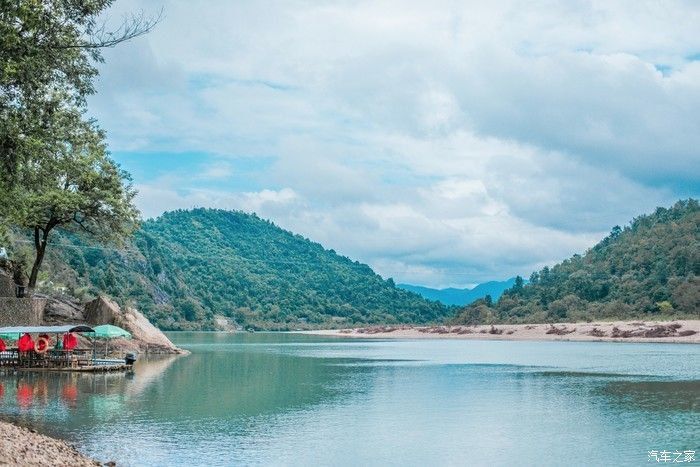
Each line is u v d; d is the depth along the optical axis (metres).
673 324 147.88
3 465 19.00
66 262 181.88
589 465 24.28
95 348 68.25
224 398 40.41
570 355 90.25
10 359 57.69
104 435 28.19
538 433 30.08
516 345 130.12
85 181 65.56
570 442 28.09
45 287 91.50
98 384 46.28
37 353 56.47
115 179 68.12
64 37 31.17
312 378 54.69
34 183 36.97
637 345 123.25
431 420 33.34
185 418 32.75
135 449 25.67
